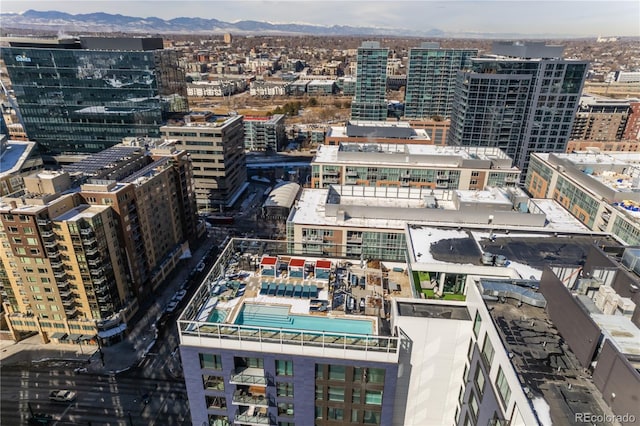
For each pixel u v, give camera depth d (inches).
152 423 3245.6
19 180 4825.3
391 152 5644.7
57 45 7578.7
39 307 3981.3
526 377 1249.4
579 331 1318.9
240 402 1774.1
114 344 4087.1
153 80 7214.6
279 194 7224.4
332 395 1747.0
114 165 4655.5
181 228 5625.0
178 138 6653.5
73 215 3732.8
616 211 3897.6
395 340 1653.5
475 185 5275.6
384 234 3818.9
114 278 4089.6
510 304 1605.6
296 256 2423.7
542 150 7367.1
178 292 4845.0
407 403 1892.2
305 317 1913.1
